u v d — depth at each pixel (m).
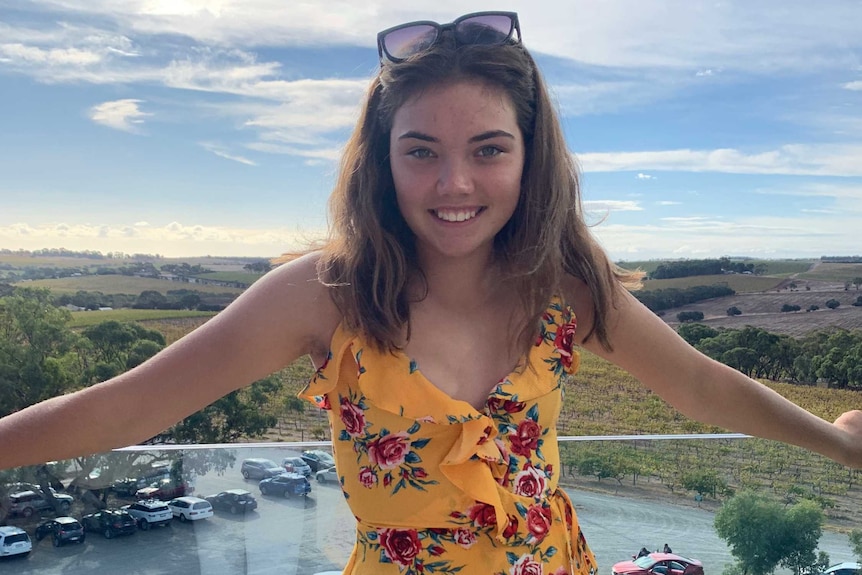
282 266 1.32
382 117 1.30
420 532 1.29
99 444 1.16
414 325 1.34
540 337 1.39
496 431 1.29
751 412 1.55
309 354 1.35
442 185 1.21
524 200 1.38
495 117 1.22
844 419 1.72
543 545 1.36
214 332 1.22
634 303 1.50
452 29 1.24
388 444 1.27
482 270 1.38
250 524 2.01
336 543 2.04
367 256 1.29
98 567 1.85
